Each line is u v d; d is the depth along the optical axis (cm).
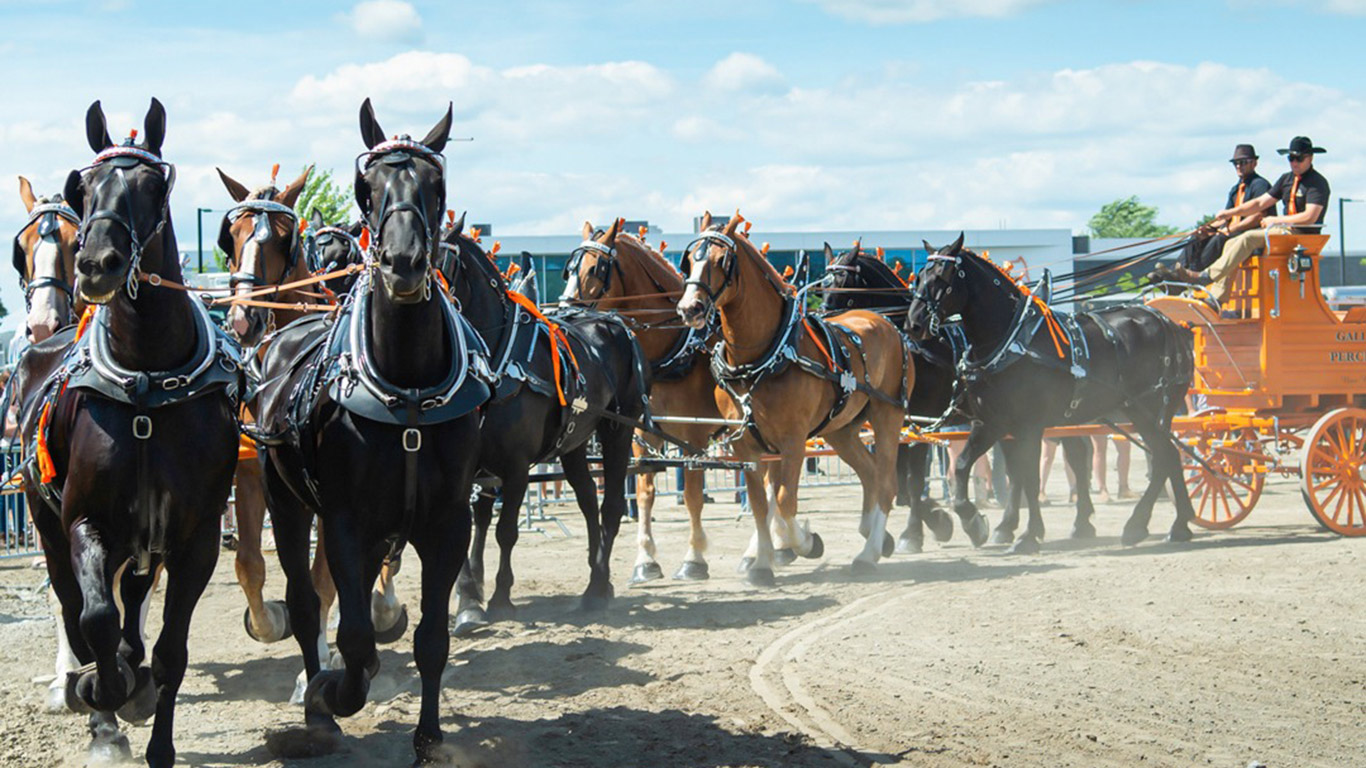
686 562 1203
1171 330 1412
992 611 958
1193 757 616
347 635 592
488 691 773
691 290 1093
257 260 878
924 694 738
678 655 855
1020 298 1319
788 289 1159
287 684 807
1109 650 827
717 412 1260
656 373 1234
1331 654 805
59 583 677
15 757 650
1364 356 1410
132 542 597
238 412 643
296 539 715
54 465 610
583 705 733
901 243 4447
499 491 1059
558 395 932
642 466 1131
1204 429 1443
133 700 659
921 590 1070
